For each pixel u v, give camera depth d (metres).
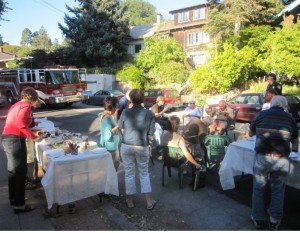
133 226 4.11
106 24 32.81
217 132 7.29
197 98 19.77
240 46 20.47
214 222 4.21
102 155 4.61
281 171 3.80
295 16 18.73
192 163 5.27
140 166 4.56
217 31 23.11
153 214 4.46
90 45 32.84
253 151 4.53
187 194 5.17
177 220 4.27
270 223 3.95
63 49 35.19
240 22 21.80
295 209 4.51
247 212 4.50
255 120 3.99
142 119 4.41
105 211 4.58
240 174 5.82
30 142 6.61
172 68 25.89
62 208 4.67
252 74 19.86
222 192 5.25
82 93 19.86
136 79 27.16
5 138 4.30
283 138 3.73
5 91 20.33
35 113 17.31
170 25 35.69
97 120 14.25
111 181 4.75
